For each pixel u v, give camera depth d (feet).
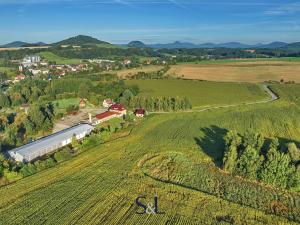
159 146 287.48
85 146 286.66
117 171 236.43
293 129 337.31
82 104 458.91
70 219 177.68
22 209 188.34
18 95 491.72
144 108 443.73
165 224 172.35
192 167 246.47
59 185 216.33
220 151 274.77
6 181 224.74
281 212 188.96
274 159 219.00
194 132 326.65
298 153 232.32
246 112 405.39
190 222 174.19
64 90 558.97
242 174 230.07
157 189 209.05
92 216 180.14
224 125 350.84
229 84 640.58
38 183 220.43
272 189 214.69
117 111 405.39
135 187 211.82
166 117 387.55
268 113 398.62
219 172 238.48
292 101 479.82
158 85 626.23
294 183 212.43
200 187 216.54
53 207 189.67
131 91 516.73
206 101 492.54
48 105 427.33
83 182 219.82
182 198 198.59
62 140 298.76
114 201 195.00
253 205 195.11
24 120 341.00
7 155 269.44
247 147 233.14
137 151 275.80
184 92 561.02
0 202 196.85
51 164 249.34
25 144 302.45
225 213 183.21
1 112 427.74
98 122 369.91
